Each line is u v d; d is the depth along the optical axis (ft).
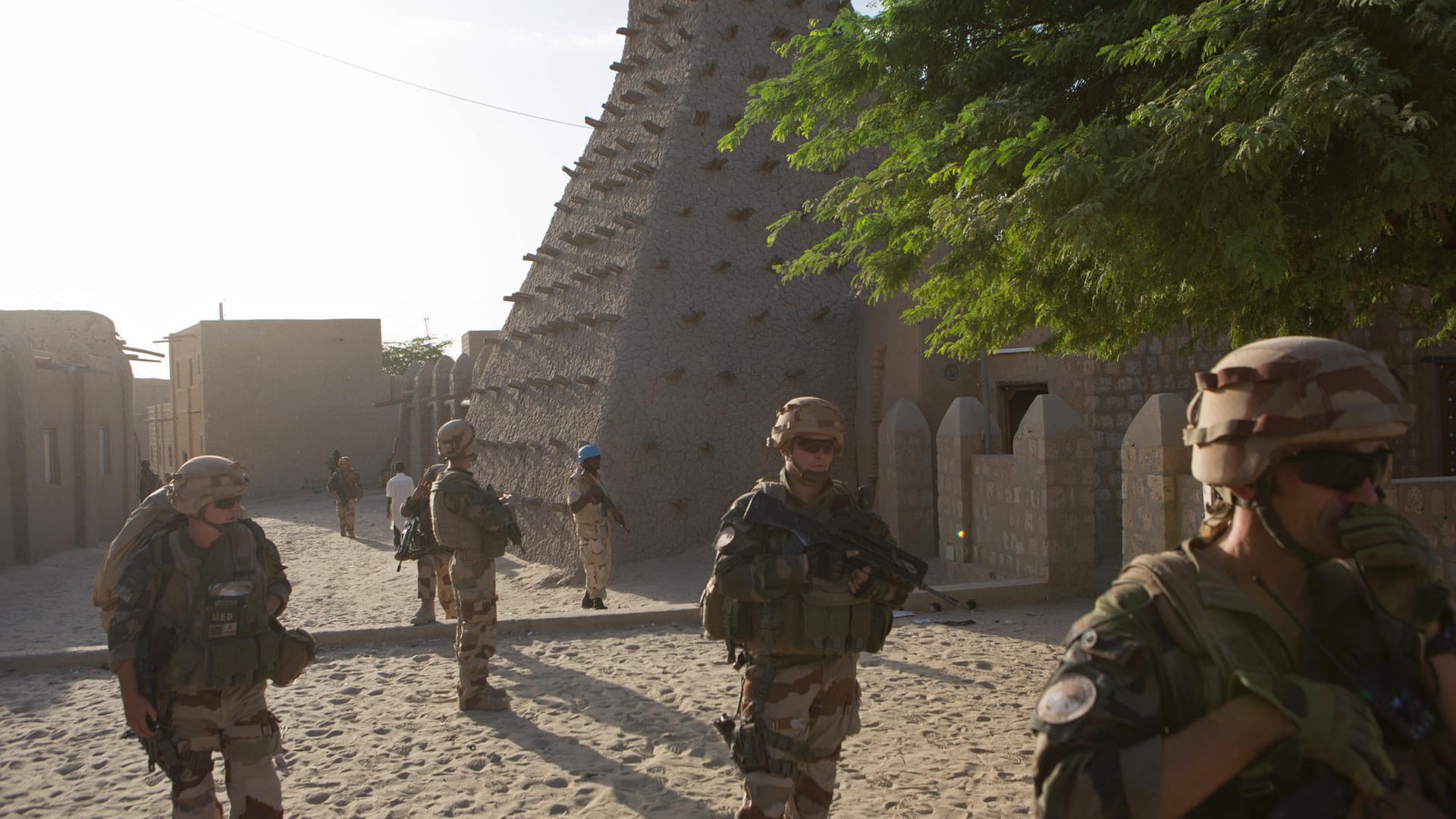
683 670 24.14
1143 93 21.24
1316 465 4.72
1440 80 16.46
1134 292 20.27
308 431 132.67
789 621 11.20
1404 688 4.90
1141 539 29.68
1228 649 4.71
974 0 22.86
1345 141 17.71
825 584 11.29
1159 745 4.57
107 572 12.18
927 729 19.04
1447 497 23.18
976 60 22.77
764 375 53.83
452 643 27.91
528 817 15.35
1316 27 16.81
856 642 11.35
